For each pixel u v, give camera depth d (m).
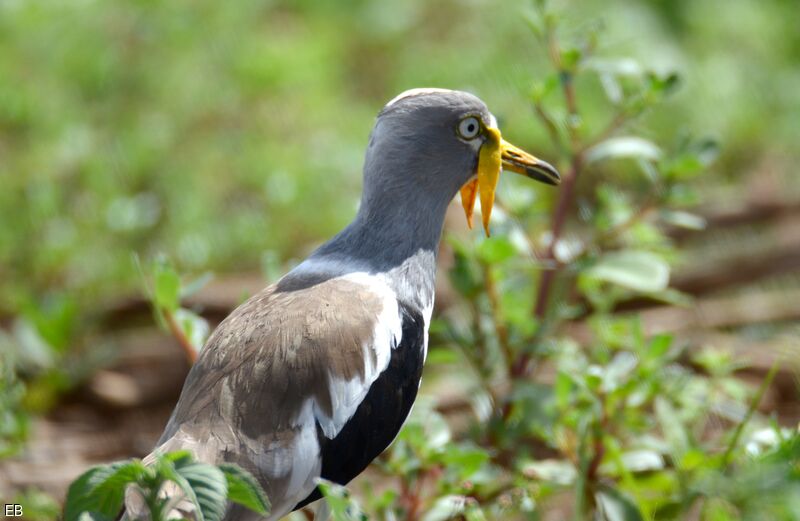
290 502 7.66
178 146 15.17
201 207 14.23
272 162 14.80
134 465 6.54
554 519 10.23
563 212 10.52
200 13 16.81
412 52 16.70
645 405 10.22
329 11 17.45
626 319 11.25
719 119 15.92
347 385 7.81
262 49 16.41
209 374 7.77
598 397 9.08
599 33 10.73
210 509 6.44
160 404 12.38
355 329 7.93
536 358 10.46
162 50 16.31
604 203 10.92
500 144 9.12
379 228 8.72
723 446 9.53
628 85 11.75
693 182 15.29
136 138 15.05
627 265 10.12
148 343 12.77
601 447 9.15
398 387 8.20
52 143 14.95
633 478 9.41
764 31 17.19
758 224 14.59
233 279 13.61
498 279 10.17
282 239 14.04
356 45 16.98
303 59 16.33
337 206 14.27
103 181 14.48
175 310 9.31
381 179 8.77
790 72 16.73
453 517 9.04
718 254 14.05
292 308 8.00
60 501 10.70
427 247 8.86
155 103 15.72
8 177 14.50
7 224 13.87
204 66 16.22
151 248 13.87
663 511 8.84
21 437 10.88
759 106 16.28
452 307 12.65
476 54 16.36
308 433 7.65
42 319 12.37
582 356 10.30
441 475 9.28
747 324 13.13
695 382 10.07
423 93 8.92
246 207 14.46
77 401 12.35
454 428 11.37
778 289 13.71
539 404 9.48
